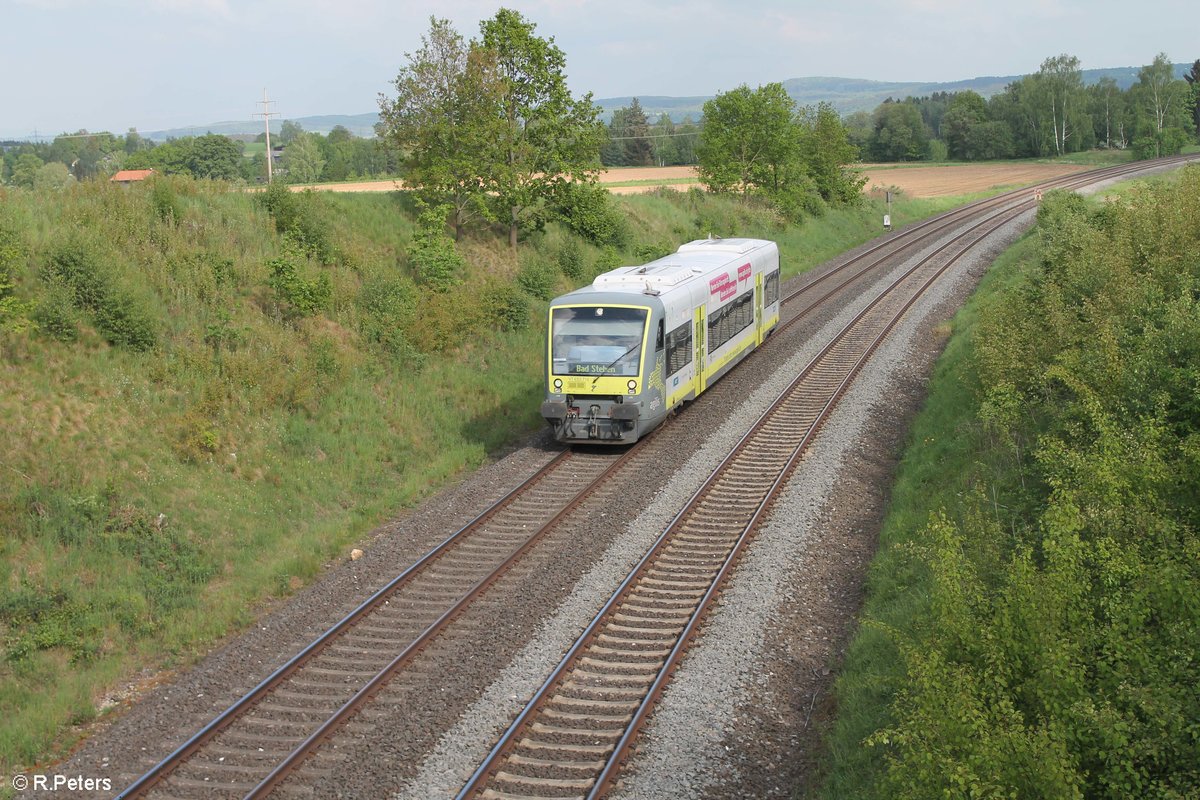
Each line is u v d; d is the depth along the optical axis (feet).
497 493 60.18
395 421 70.95
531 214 110.93
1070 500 30.76
